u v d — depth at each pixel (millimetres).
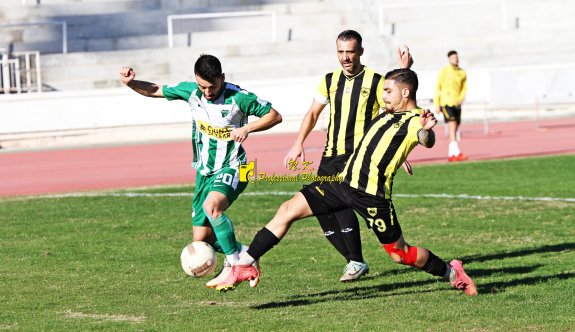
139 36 69312
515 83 60938
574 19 69375
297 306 15203
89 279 17828
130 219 25516
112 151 50344
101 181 36938
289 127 58781
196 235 16141
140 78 65562
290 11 71312
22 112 56062
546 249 20047
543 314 14156
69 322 14203
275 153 45281
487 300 15258
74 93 56594
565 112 61188
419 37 67688
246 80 60688
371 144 14641
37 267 19094
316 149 46219
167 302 15758
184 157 45594
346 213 17234
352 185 14633
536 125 55688
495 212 25281
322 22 70375
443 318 14008
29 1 72375
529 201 27062
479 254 19688
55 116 56469
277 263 19219
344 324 13695
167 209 27328
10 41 69000
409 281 17172
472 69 61000
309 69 65812
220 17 70750
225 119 15367
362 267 17219
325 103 17812
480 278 17188
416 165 37469
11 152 52562
